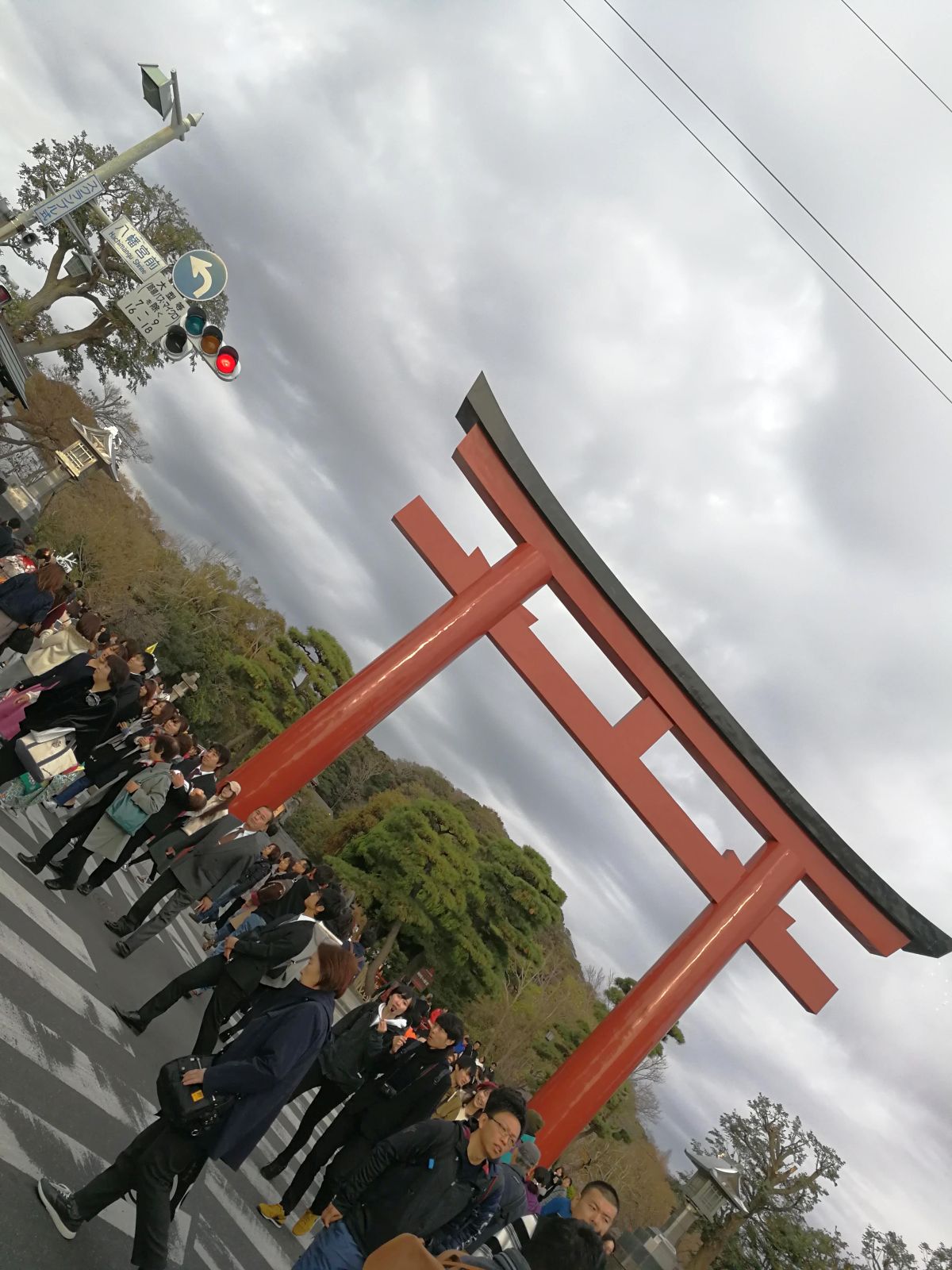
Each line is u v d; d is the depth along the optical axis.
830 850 13.31
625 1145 41.69
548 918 43.25
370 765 75.62
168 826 8.73
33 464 49.56
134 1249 4.21
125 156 12.45
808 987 13.29
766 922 13.31
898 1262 36.44
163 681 55.16
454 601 12.68
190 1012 9.84
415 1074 6.58
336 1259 3.86
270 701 58.12
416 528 12.86
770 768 13.27
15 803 8.66
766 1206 32.09
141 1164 4.18
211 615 56.44
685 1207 27.62
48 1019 5.81
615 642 13.08
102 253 39.47
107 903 10.05
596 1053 12.24
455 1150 4.00
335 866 40.03
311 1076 6.85
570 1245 2.82
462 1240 4.01
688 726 13.16
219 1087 4.32
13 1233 3.79
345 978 4.78
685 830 13.12
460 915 41.56
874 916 13.45
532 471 12.98
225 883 8.87
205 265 11.95
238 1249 5.99
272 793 11.74
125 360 45.06
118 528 49.69
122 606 51.00
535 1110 11.89
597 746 12.91
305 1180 6.83
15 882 7.56
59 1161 4.50
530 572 12.88
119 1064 6.21
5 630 7.58
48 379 44.53
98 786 8.72
